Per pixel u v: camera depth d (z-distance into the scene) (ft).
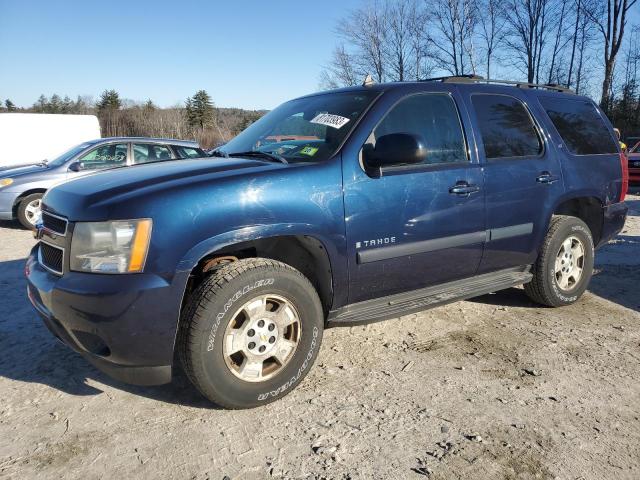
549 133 14.32
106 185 9.49
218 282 8.97
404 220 11.10
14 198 29.07
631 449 8.48
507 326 13.73
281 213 9.55
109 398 10.15
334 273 10.41
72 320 8.71
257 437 8.86
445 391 10.34
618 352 12.12
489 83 13.98
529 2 84.33
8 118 47.11
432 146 11.88
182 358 9.05
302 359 10.05
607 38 87.30
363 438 8.81
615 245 23.77
